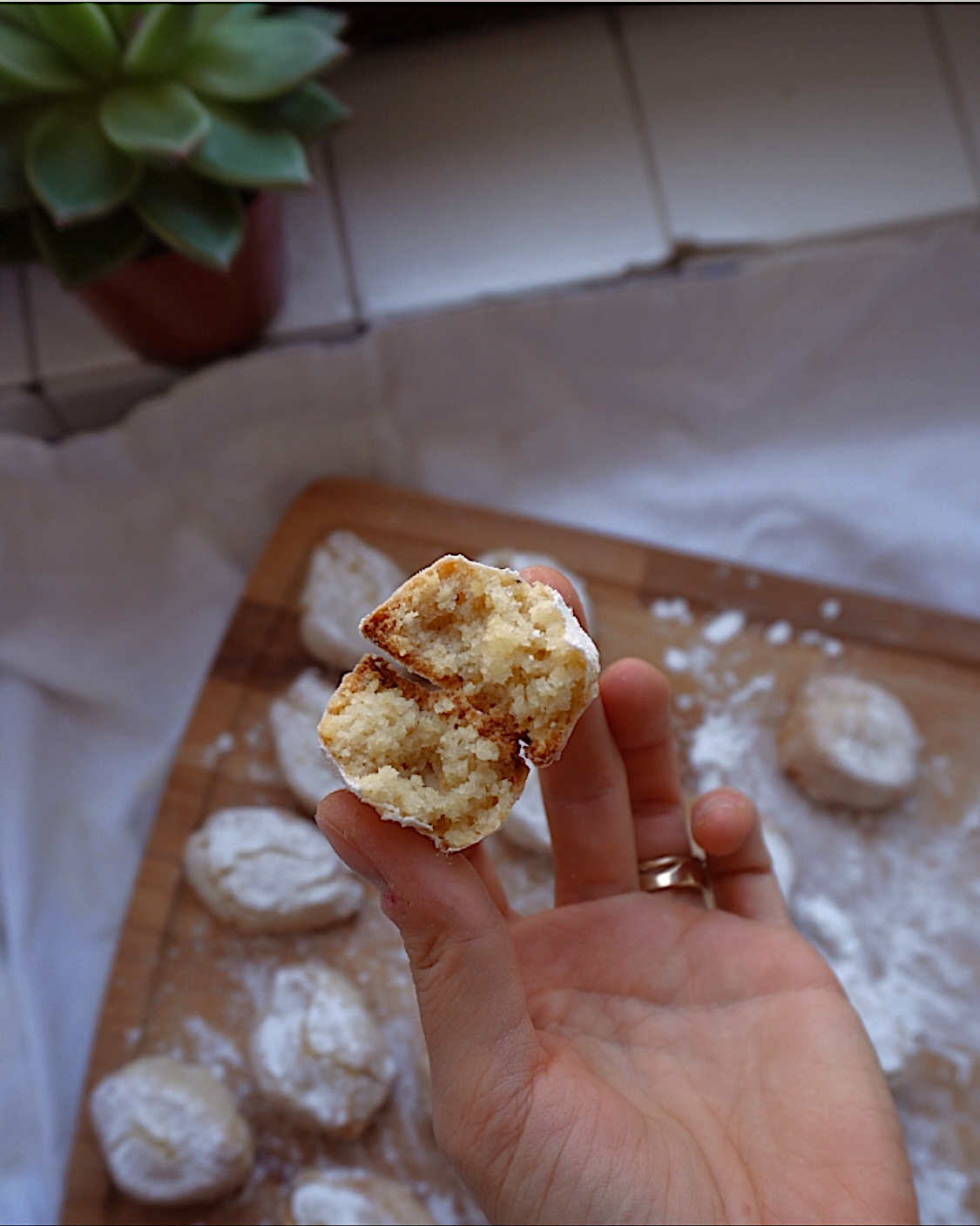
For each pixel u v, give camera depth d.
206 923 0.33
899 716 0.35
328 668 0.36
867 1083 0.24
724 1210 0.22
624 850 0.29
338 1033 0.31
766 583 0.37
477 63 0.39
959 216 0.38
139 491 0.38
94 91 0.29
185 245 0.29
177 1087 0.31
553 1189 0.22
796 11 0.39
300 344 0.38
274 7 0.36
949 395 0.40
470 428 0.40
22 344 0.37
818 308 0.38
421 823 0.21
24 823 0.35
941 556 0.38
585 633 0.22
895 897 0.34
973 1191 0.31
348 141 0.39
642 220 0.38
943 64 0.38
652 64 0.39
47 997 0.34
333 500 0.38
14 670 0.37
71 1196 0.31
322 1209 0.30
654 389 0.40
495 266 0.38
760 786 0.35
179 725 0.37
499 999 0.22
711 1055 0.26
